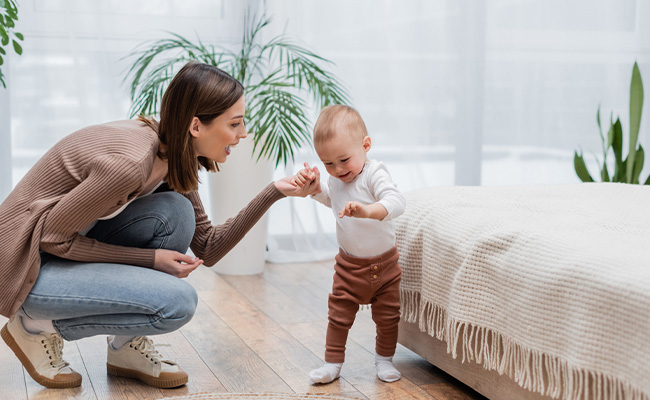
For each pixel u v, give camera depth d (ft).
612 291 4.10
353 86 11.05
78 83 9.83
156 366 5.87
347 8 10.82
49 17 9.67
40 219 5.07
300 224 10.71
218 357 6.59
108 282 5.21
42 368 5.79
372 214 5.28
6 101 9.61
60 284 5.19
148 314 5.27
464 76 11.48
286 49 10.28
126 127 5.35
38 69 9.70
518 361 4.82
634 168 10.18
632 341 3.94
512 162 11.89
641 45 12.05
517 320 4.79
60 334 5.54
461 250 5.39
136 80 9.43
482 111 11.66
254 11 10.39
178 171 5.43
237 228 6.18
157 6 10.10
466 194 6.43
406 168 11.43
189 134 5.36
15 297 5.15
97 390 5.79
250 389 5.83
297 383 5.98
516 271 4.85
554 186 6.97
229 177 9.50
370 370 6.29
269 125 8.86
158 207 5.61
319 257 10.71
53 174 5.22
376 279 5.90
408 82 11.27
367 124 11.21
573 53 11.85
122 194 5.00
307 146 10.70
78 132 5.36
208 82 5.29
